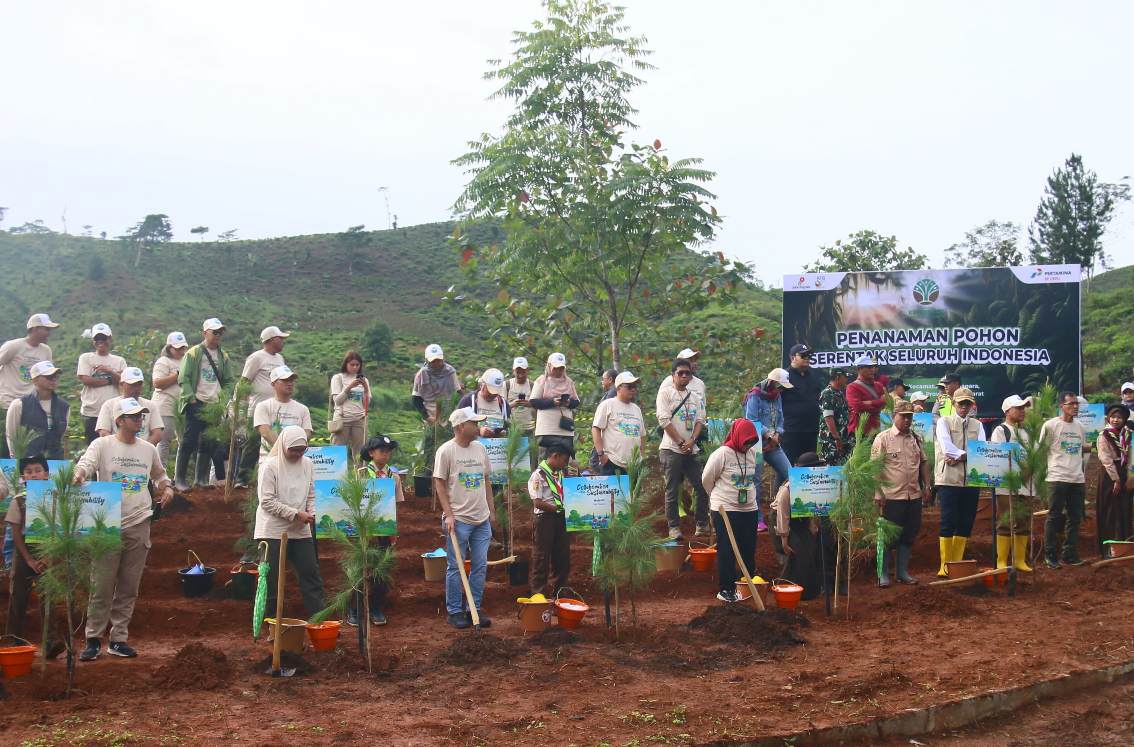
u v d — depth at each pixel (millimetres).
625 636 8867
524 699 7023
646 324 19578
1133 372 32719
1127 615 9398
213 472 15008
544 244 17703
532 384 14414
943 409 14188
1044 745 6723
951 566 10961
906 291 18703
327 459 9914
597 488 8914
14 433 11164
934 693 7160
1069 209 48250
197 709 6766
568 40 17672
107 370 12656
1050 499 11875
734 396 18719
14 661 7344
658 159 17359
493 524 12945
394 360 48438
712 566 11336
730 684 7371
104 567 8117
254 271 66188
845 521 9578
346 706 6891
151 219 67938
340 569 11023
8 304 52406
